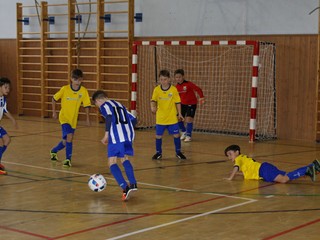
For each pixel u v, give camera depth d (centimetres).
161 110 1021
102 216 622
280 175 823
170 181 830
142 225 585
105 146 1192
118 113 705
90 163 982
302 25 1363
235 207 669
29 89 1869
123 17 1653
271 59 1398
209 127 1515
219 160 1030
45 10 1783
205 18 1511
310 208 666
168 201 700
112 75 1681
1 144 884
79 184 802
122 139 697
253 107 1311
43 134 1378
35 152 1098
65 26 1773
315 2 1339
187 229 570
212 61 1498
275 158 1067
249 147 1221
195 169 934
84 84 1738
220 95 1491
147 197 722
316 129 1344
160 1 1585
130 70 1620
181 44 1416
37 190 758
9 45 1908
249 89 1440
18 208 657
